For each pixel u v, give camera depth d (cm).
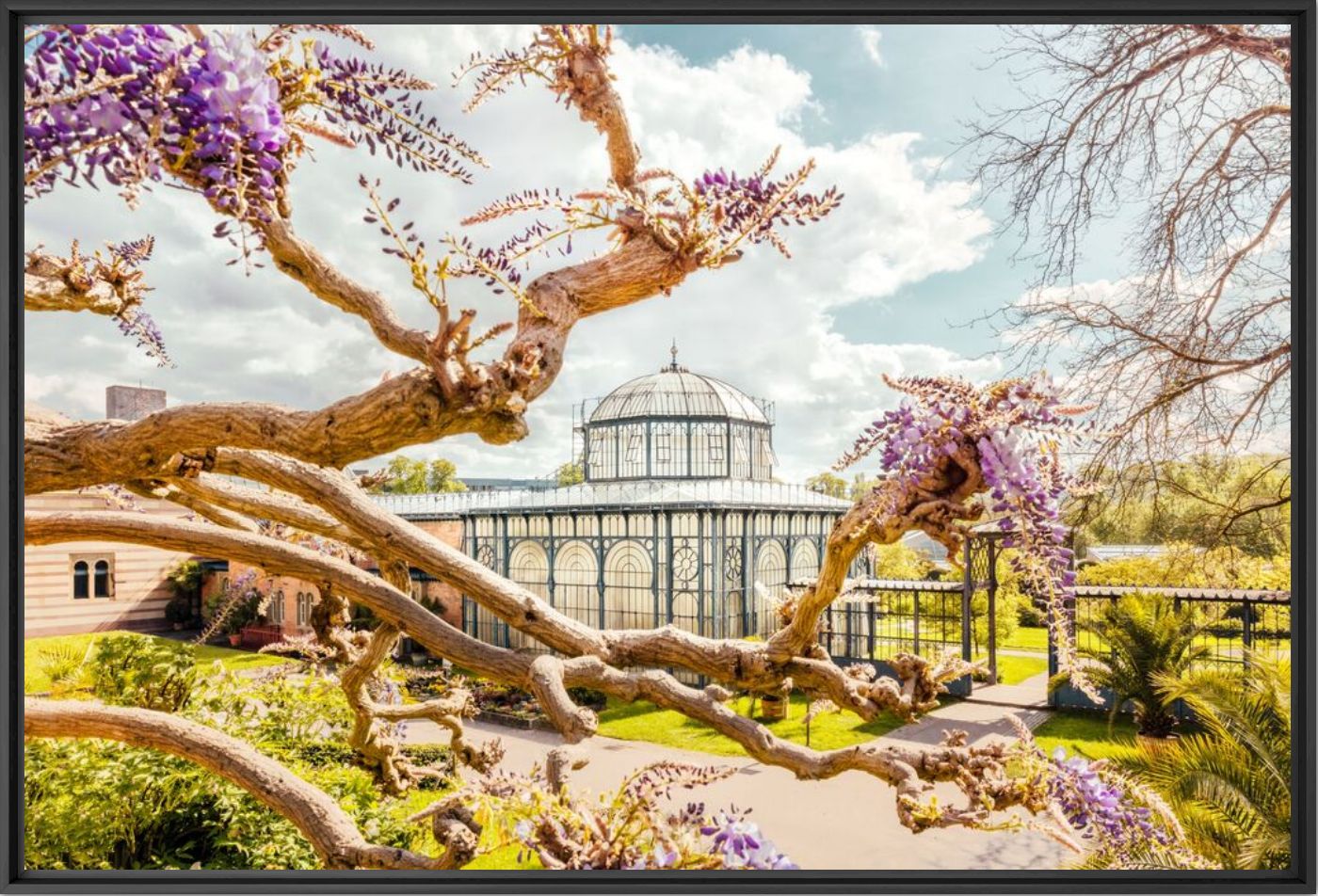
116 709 165
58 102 57
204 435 107
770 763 136
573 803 95
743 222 100
